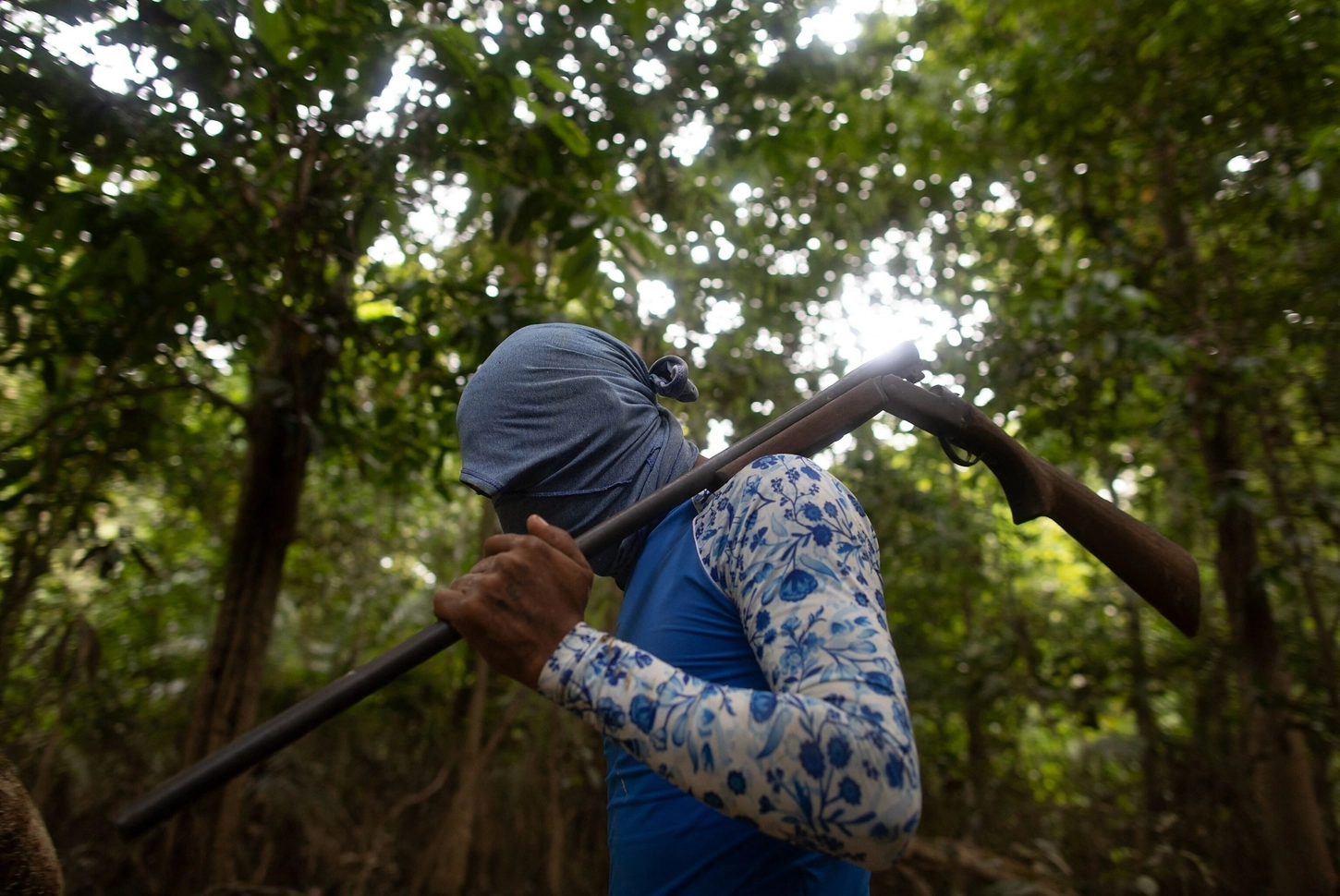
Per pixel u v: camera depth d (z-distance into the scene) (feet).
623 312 12.51
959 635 19.10
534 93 10.34
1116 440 16.03
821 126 13.67
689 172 13.76
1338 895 12.91
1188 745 15.07
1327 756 13.67
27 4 7.34
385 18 8.01
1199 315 13.65
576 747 14.03
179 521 16.80
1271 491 14.35
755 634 2.66
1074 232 16.05
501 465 3.27
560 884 12.66
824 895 2.85
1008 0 15.40
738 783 2.29
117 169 9.00
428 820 14.17
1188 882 12.56
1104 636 17.37
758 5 12.77
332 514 16.66
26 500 10.41
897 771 2.30
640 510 2.98
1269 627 14.08
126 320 9.23
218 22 7.61
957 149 16.40
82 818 11.34
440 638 2.67
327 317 9.79
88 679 11.32
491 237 11.18
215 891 9.50
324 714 2.59
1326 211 12.12
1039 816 14.93
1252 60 13.15
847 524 2.81
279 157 8.59
